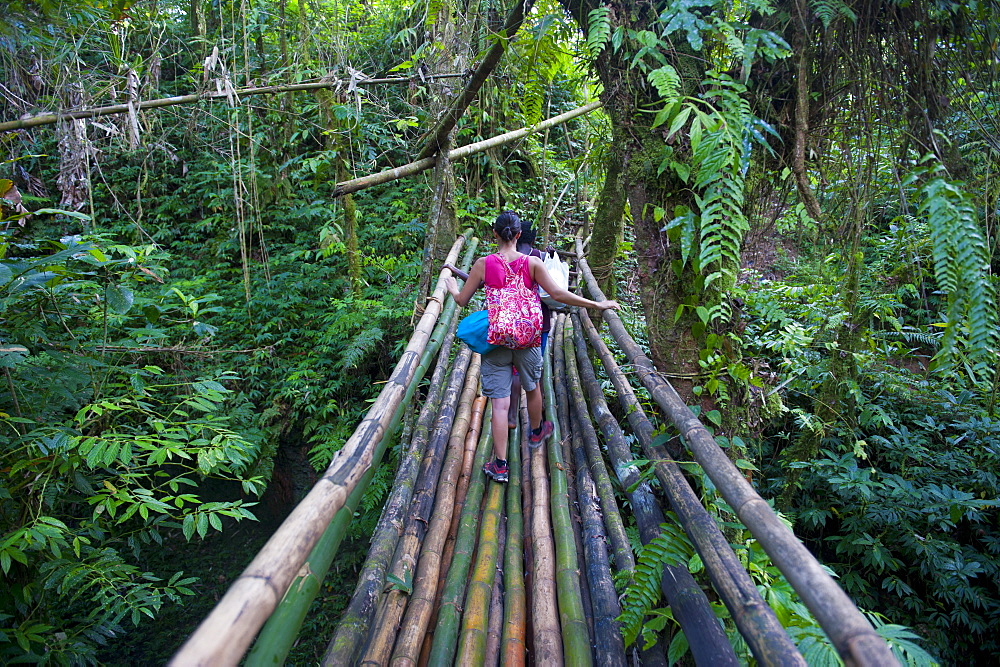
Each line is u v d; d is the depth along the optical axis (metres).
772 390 2.73
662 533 1.50
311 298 5.89
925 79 1.45
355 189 3.30
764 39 1.40
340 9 5.75
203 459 2.40
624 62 1.69
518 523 2.36
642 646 1.46
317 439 5.04
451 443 2.90
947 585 3.01
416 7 5.11
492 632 1.77
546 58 2.61
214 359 5.07
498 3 4.04
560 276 3.30
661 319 1.76
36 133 5.11
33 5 2.61
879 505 3.12
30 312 2.36
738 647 1.50
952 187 1.03
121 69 3.60
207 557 4.83
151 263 3.85
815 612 0.82
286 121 6.11
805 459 3.18
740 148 1.37
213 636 0.76
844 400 3.07
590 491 2.48
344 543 4.59
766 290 3.58
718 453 1.31
